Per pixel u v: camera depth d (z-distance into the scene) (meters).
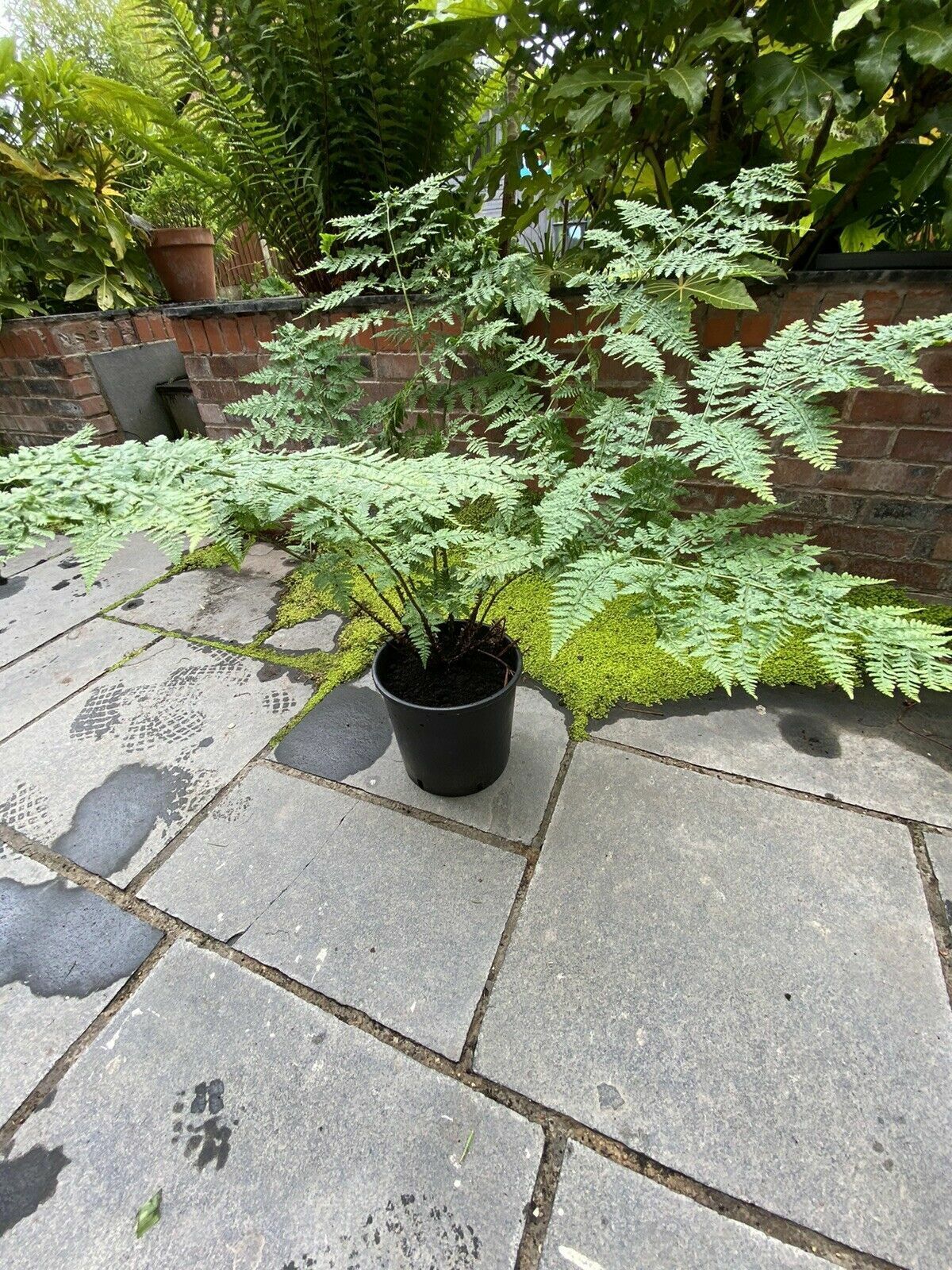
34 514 0.69
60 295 3.03
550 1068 0.90
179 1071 0.92
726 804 1.28
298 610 2.04
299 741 1.52
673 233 1.14
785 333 0.99
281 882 1.18
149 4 1.53
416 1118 0.85
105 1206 0.79
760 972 0.99
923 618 1.66
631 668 1.64
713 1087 0.87
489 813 1.29
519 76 1.67
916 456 1.55
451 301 1.39
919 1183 0.77
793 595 0.83
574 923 1.08
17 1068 0.93
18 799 1.40
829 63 1.34
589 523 1.05
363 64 1.62
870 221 1.71
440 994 0.99
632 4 1.34
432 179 1.31
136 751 1.51
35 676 1.79
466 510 1.65
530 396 1.40
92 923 1.13
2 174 2.55
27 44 3.13
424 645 1.16
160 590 2.23
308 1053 0.93
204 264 2.93
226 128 1.64
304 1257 0.74
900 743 1.39
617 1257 0.73
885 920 1.05
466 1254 0.73
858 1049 0.89
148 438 3.16
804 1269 0.71
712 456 0.93
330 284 2.09
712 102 1.56
